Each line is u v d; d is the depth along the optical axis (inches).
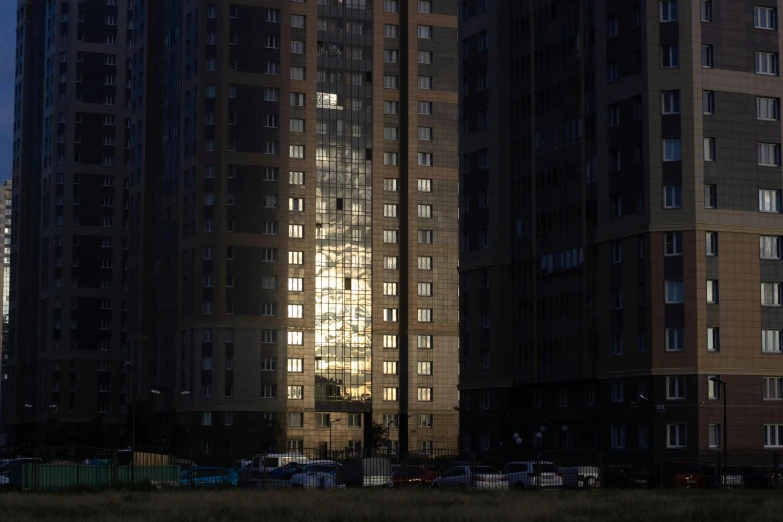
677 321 4569.4
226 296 7401.6
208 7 7573.8
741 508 2177.7
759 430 4544.8
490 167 5516.7
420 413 7534.5
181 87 7741.1
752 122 4709.6
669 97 4675.2
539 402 5265.8
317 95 7696.9
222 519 2031.3
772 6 4788.4
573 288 5059.1
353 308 7637.8
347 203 7682.1
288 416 7421.3
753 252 4645.7
